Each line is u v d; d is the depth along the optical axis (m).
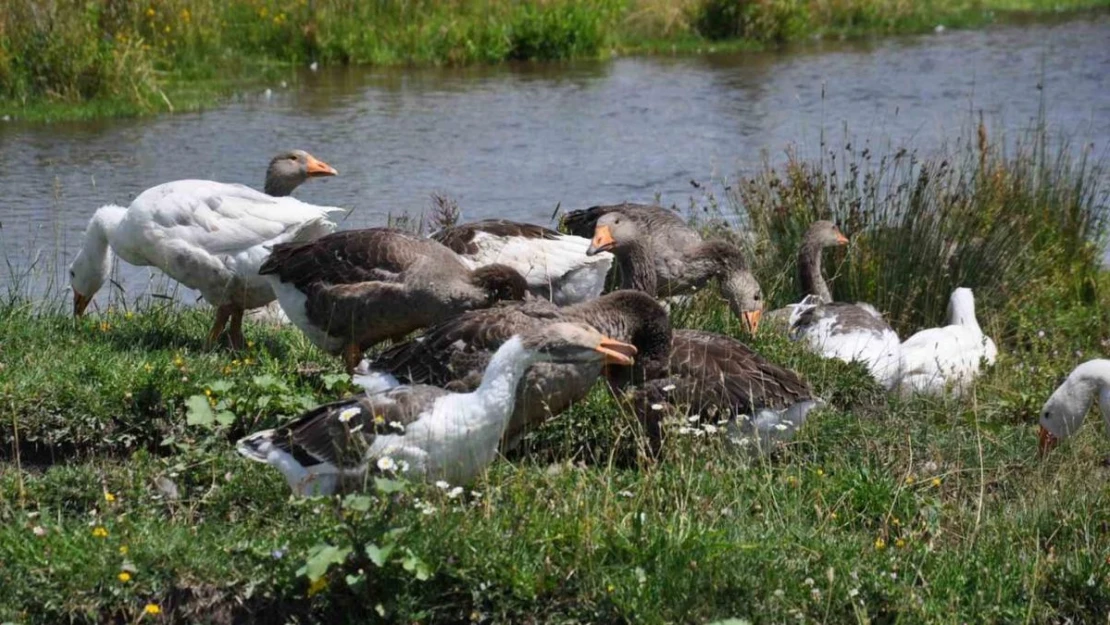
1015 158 16.22
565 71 27.69
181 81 24.92
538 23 28.95
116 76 22.77
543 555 6.81
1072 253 14.56
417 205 17.28
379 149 20.39
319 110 23.11
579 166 19.70
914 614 6.77
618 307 8.56
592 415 8.91
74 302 11.49
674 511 7.31
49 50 22.44
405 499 6.82
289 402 8.63
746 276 11.31
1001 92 25.33
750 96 25.17
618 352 7.18
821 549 7.17
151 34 25.31
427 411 7.09
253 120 22.08
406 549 6.50
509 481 7.66
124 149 19.66
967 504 8.42
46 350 9.48
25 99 22.12
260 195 10.36
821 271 13.07
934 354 10.58
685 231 11.90
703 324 11.28
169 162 18.92
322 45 27.36
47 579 6.68
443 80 26.41
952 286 13.06
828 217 13.54
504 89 25.62
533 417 8.06
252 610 6.73
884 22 34.09
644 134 21.88
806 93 25.48
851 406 10.08
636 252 10.80
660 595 6.64
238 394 8.73
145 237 10.12
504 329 8.25
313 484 7.20
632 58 29.52
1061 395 9.28
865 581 6.93
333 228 10.61
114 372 8.88
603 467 8.57
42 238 14.95
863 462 8.54
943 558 7.34
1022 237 13.73
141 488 7.66
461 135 21.55
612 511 7.12
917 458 8.97
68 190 17.23
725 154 20.56
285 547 6.74
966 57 29.48
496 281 9.24
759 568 6.92
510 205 17.50
